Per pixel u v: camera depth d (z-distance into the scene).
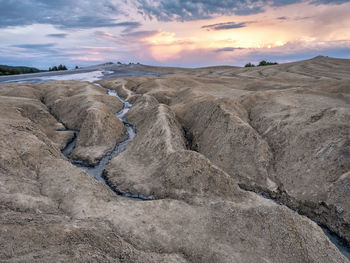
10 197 15.55
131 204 17.84
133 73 102.19
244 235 14.98
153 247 14.20
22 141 21.27
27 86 57.19
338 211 19.42
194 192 20.36
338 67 89.44
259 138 27.94
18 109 34.44
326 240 14.71
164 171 23.69
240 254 13.90
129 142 33.59
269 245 14.30
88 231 12.91
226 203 17.33
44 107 44.91
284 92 40.53
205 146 30.48
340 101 34.47
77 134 37.81
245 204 19.45
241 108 36.16
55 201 16.98
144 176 25.05
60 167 20.36
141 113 41.62
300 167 24.02
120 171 26.75
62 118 42.94
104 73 100.69
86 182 18.98
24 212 14.60
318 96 37.53
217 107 33.38
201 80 66.94
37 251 10.76
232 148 27.77
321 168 22.83
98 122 34.44
